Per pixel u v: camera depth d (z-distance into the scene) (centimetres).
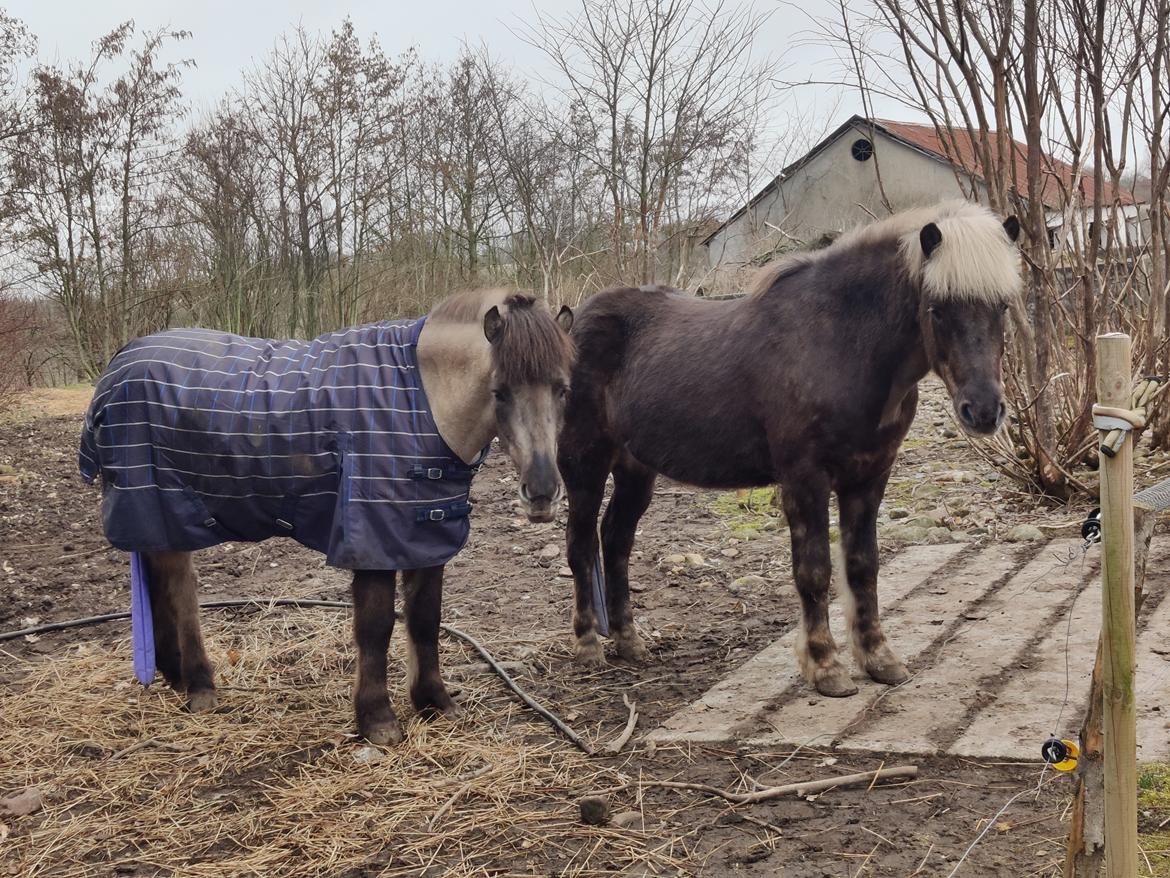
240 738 389
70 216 1881
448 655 486
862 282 392
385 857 301
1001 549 571
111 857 310
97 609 584
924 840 288
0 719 415
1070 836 217
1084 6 563
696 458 446
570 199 1537
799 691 409
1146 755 317
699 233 1384
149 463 390
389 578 376
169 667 436
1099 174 587
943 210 390
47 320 1939
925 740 349
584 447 479
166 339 408
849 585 416
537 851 300
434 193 1891
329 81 1844
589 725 397
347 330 399
